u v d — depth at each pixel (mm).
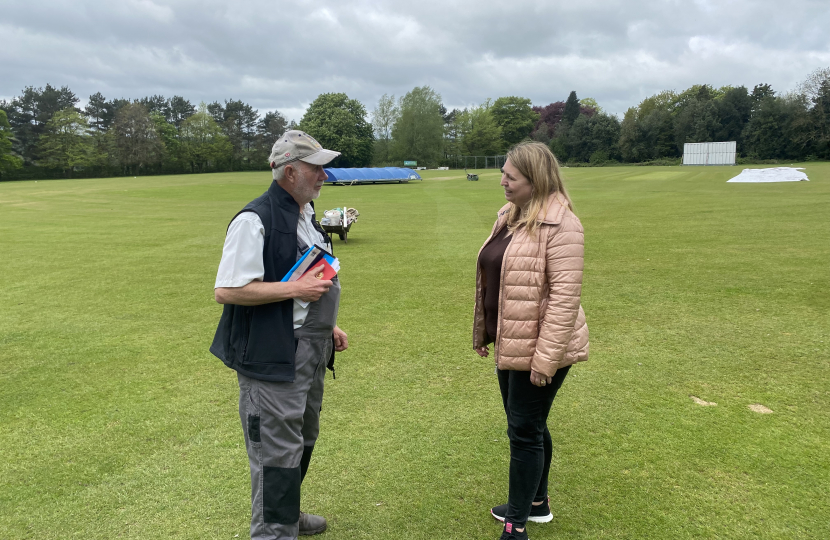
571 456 3139
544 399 2365
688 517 2588
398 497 2791
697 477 2902
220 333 2262
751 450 3148
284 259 2094
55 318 6270
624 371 4359
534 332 2301
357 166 81000
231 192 30906
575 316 2229
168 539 2471
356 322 5930
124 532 2521
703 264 8500
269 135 88000
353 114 79438
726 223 13258
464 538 2484
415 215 17844
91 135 70875
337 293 2312
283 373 2090
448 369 4539
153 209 20812
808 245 9773
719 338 5102
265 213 2082
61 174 66062
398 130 79875
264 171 82125
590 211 17406
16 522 2604
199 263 9711
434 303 6703
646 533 2486
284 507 2162
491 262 2455
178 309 6625
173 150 80125
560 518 2611
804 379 4125
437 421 3613
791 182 27828
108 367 4711
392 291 7359
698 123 75875
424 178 48938
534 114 100812
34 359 4930
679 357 4645
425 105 79062
